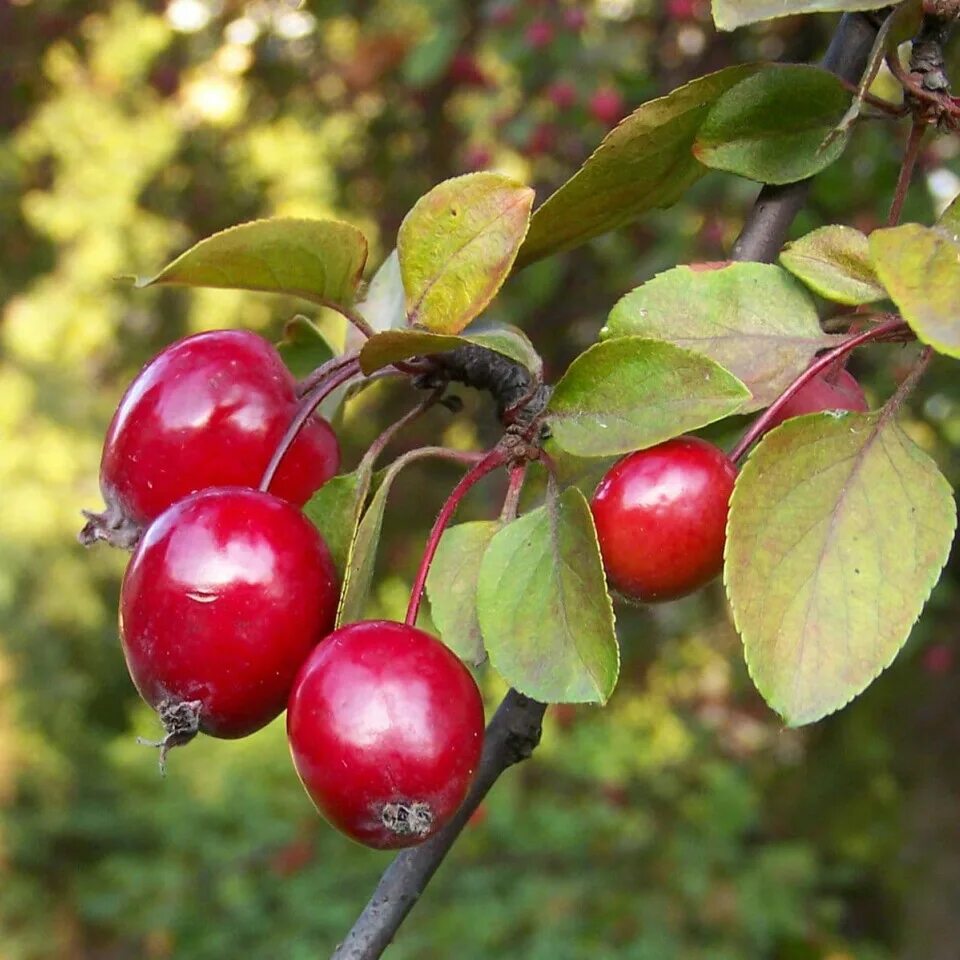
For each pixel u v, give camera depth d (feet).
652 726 4.62
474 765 0.88
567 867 3.93
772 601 0.86
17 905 4.93
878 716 4.19
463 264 0.94
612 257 3.30
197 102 4.64
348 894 4.13
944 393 2.79
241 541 0.89
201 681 0.89
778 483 0.87
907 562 0.86
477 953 3.55
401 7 3.86
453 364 0.99
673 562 0.89
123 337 5.91
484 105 3.46
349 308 0.94
